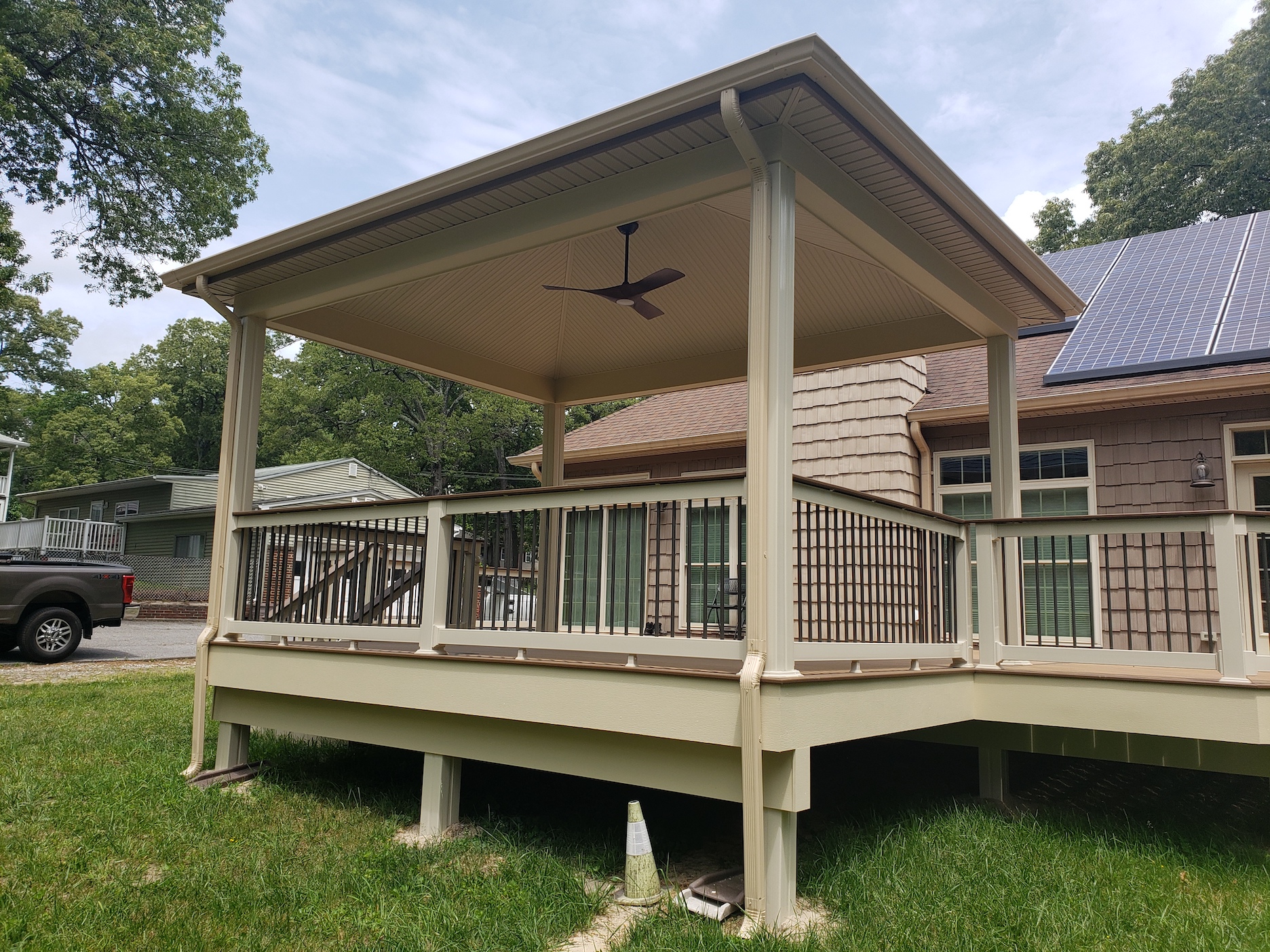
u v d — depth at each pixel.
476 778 5.74
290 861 4.02
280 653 5.33
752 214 3.63
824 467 8.84
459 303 6.52
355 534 5.16
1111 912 3.38
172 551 24.02
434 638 4.60
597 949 3.15
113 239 18.06
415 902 3.51
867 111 3.58
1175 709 4.27
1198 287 8.57
